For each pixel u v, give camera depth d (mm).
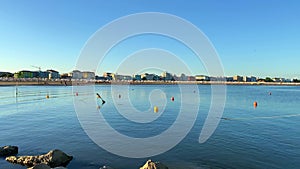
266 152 11094
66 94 52719
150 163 8141
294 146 12086
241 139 13602
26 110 26219
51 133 14688
